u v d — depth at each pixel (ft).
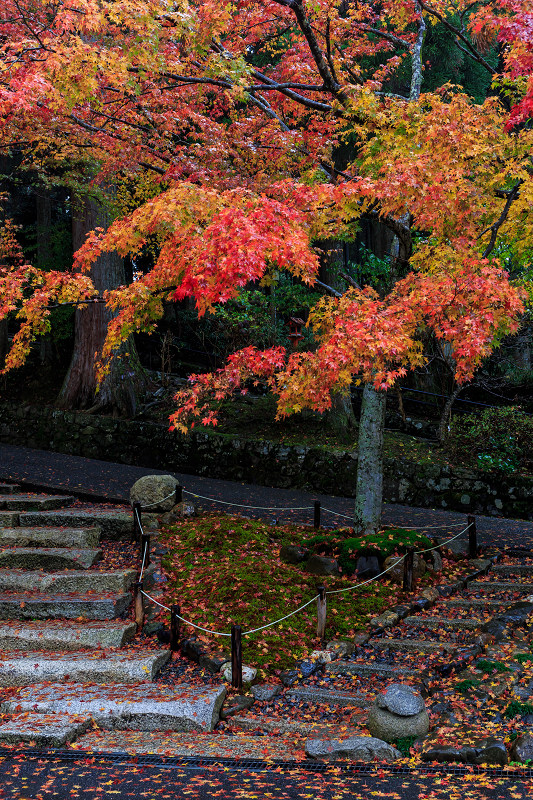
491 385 53.42
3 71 25.02
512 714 16.85
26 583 26.58
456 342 19.80
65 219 68.74
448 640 22.90
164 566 28.66
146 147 31.58
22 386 60.70
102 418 52.80
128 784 14.15
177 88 32.42
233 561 28.37
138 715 18.15
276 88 28.53
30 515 32.63
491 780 14.26
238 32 35.19
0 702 18.69
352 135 51.29
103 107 31.81
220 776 14.67
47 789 13.87
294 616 24.36
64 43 26.23
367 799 13.33
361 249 56.24
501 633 22.72
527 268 41.81
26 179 63.26
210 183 28.84
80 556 28.60
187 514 34.53
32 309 25.44
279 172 32.37
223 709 19.03
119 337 25.21
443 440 47.21
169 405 54.85
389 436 49.75
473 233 22.97
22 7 32.86
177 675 21.33
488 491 42.19
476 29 24.23
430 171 21.48
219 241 19.40
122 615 25.34
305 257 19.77
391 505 43.06
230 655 21.94
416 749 15.78
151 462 50.60
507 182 25.32
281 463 46.96
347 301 21.84
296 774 14.85
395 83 55.98
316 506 34.60
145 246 54.95
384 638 23.35
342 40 37.35
